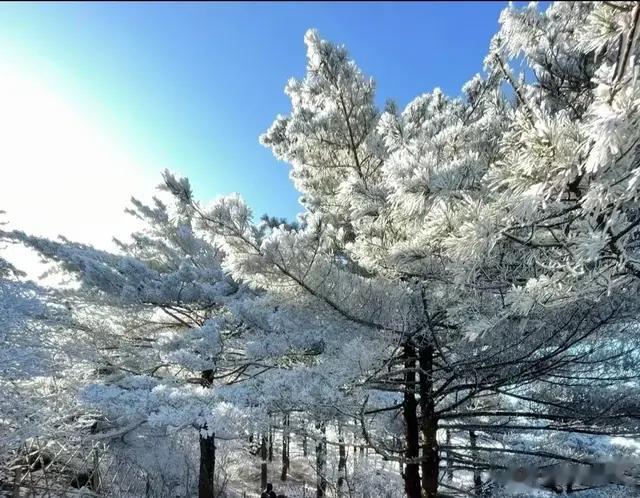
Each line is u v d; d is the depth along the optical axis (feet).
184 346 24.44
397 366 20.61
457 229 9.00
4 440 25.81
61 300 29.78
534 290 8.37
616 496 18.84
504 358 16.28
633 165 7.60
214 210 12.82
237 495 45.24
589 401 18.56
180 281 28.12
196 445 40.88
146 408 17.53
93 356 30.19
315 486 56.85
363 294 15.55
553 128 7.21
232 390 18.01
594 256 7.01
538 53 11.87
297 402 15.76
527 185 7.64
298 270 14.14
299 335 18.54
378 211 13.55
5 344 26.40
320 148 19.44
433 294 15.02
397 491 38.42
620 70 6.30
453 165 9.09
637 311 13.65
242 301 23.53
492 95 14.34
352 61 18.17
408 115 21.65
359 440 23.73
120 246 36.52
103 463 40.93
